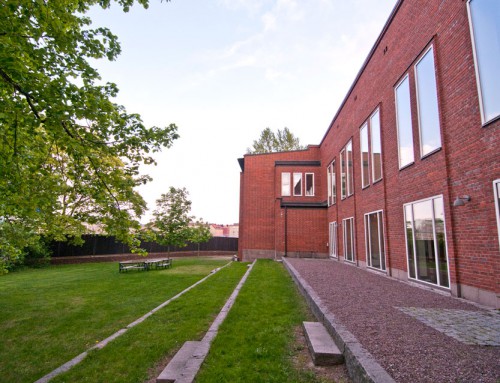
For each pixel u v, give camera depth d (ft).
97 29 17.29
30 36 15.39
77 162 19.22
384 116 35.29
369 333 13.42
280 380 11.07
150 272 56.03
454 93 22.36
